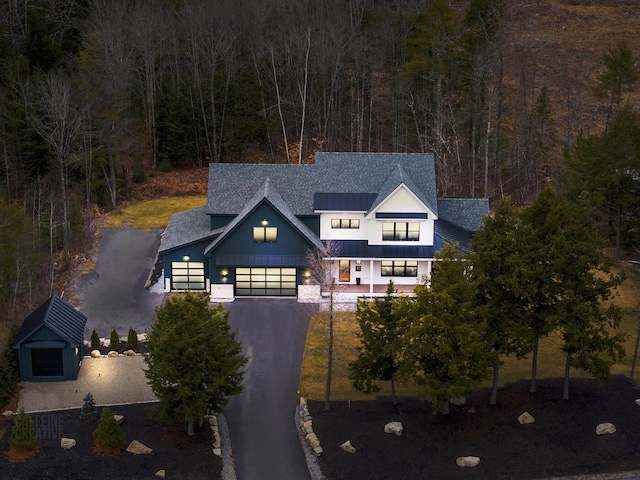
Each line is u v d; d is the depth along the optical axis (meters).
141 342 53.53
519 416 42.84
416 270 62.78
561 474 38.47
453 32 82.00
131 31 92.88
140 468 38.06
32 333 45.88
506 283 42.12
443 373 41.31
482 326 40.75
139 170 88.88
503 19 104.69
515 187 85.25
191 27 94.75
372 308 43.75
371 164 65.62
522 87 96.31
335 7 100.88
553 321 41.53
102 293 61.81
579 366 43.09
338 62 88.31
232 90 94.69
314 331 55.22
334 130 95.62
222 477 38.75
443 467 39.44
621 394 44.88
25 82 82.88
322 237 62.50
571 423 42.12
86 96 79.25
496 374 44.19
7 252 58.72
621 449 40.00
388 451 40.94
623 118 67.06
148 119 94.00
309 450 41.78
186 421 43.16
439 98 81.50
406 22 93.00
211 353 40.97
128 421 42.59
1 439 39.75
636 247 69.19
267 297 61.34
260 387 48.31
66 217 69.12
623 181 64.81
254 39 99.56
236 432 43.66
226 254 60.62
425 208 60.28
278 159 95.38
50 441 39.81
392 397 46.12
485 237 44.03
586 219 43.09
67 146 75.75
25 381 47.12
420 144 83.31
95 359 50.78
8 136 81.38
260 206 59.59
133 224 76.19
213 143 93.50
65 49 101.25
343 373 49.72
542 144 86.00
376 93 102.06
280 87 97.81
